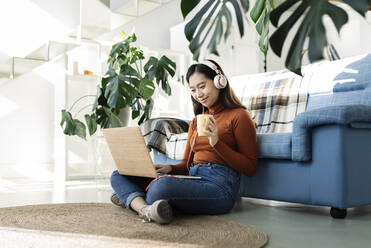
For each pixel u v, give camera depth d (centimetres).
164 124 284
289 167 189
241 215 180
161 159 290
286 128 253
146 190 164
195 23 78
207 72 183
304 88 254
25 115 434
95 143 429
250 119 184
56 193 277
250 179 208
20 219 157
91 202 218
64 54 425
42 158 439
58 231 132
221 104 189
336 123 167
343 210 171
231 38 487
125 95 291
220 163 180
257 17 73
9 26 432
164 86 316
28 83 437
